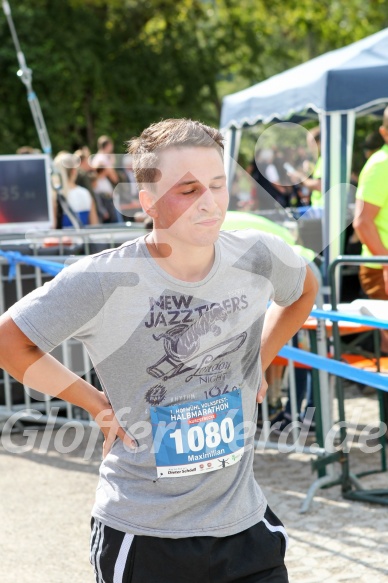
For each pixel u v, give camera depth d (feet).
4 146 68.33
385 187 15.97
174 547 6.53
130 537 6.55
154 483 6.57
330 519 13.53
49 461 17.35
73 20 71.82
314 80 21.45
